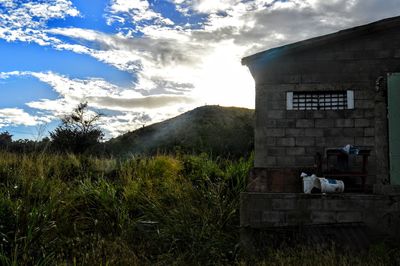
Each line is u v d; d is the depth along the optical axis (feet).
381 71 32.99
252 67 34.65
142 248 24.49
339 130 33.04
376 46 33.22
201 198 31.07
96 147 72.33
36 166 34.60
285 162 33.40
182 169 41.34
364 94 33.04
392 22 32.37
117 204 30.58
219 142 90.17
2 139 62.03
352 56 33.40
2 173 32.42
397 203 24.97
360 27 32.58
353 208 25.30
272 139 33.73
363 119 32.81
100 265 19.47
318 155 29.45
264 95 34.19
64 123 72.95
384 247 22.24
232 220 28.78
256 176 30.78
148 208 31.37
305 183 26.63
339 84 33.30
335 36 32.91
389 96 27.27
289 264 20.10
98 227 27.68
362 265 19.86
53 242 22.68
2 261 18.66
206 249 23.44
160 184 36.58
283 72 34.09
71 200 28.99
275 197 26.09
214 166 41.45
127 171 39.17
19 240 21.01
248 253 23.70
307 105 34.17
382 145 26.81
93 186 33.50
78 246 23.03
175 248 24.73
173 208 30.22
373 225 24.91
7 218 22.16
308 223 25.58
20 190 27.78
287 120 33.68
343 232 24.41
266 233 25.23
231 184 35.55
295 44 33.12
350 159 32.78
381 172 26.55
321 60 33.68
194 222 27.48
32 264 19.57
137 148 101.65
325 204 25.57
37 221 22.97
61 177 35.81
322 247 22.57
